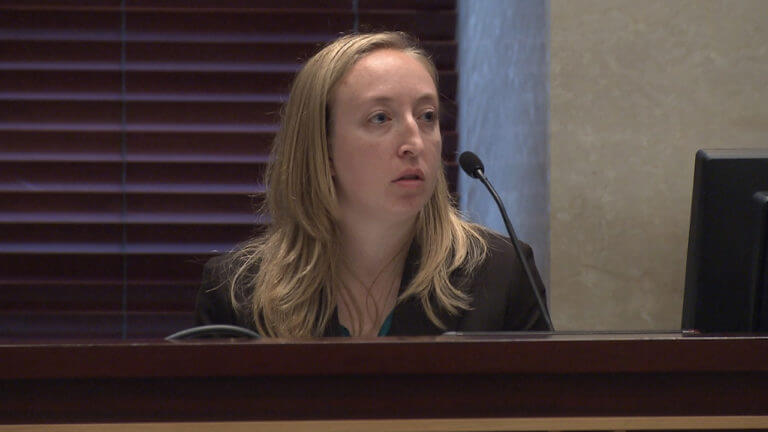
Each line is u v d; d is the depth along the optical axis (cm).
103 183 1570
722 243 558
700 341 404
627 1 1028
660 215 1030
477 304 650
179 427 398
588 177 1028
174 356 397
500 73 1276
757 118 1030
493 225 1295
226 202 1563
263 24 1641
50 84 1598
